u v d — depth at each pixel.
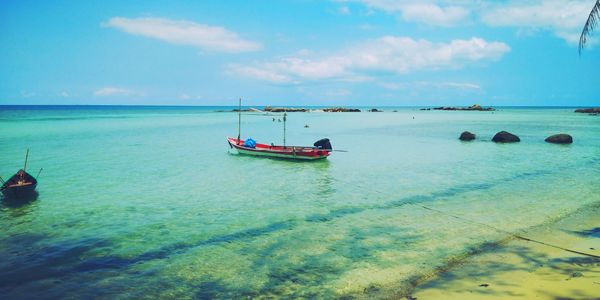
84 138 42.03
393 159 26.72
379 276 8.45
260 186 18.50
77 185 18.58
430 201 15.09
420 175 20.62
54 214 13.73
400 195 16.22
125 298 7.76
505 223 12.02
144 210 14.26
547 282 7.64
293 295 7.73
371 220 12.73
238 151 30.36
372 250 10.05
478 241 10.45
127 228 12.21
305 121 84.12
